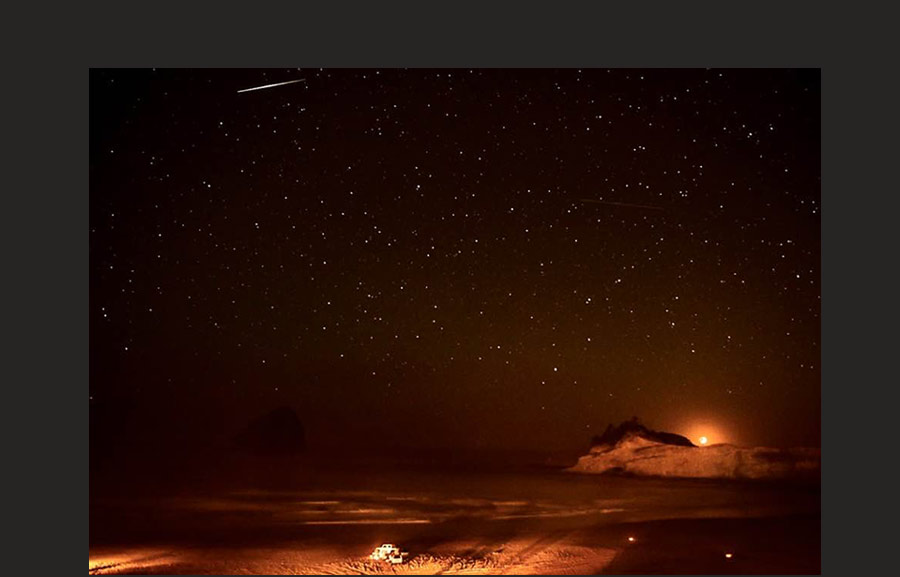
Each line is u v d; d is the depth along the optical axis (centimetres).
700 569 973
